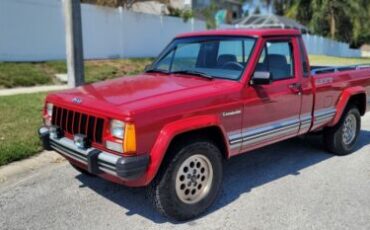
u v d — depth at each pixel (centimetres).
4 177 503
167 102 376
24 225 391
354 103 638
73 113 403
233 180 515
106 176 378
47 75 1268
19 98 914
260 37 470
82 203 441
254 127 461
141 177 362
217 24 2725
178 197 392
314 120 550
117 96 398
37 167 540
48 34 1457
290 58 511
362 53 5388
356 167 571
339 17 4141
